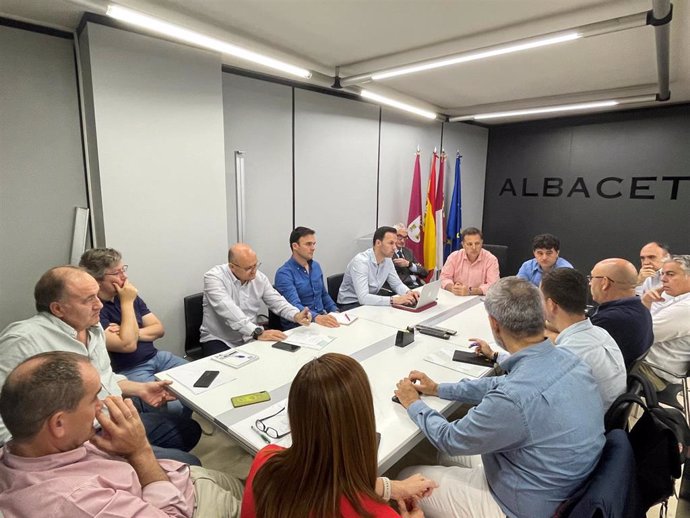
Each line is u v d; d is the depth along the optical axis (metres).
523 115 5.34
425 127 5.13
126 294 2.09
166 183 2.73
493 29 2.54
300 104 3.78
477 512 1.32
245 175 3.47
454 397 1.54
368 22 2.45
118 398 1.13
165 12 2.30
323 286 3.29
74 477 0.91
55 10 2.22
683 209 4.73
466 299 3.22
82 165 2.65
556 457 1.13
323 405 0.76
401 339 2.13
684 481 1.39
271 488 0.80
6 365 1.40
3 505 0.87
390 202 4.89
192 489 1.18
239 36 2.68
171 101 2.69
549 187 5.70
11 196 2.41
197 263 2.96
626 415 1.34
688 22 2.34
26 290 2.52
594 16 2.33
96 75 2.35
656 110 4.76
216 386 1.66
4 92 2.32
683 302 2.21
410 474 1.52
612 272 1.86
